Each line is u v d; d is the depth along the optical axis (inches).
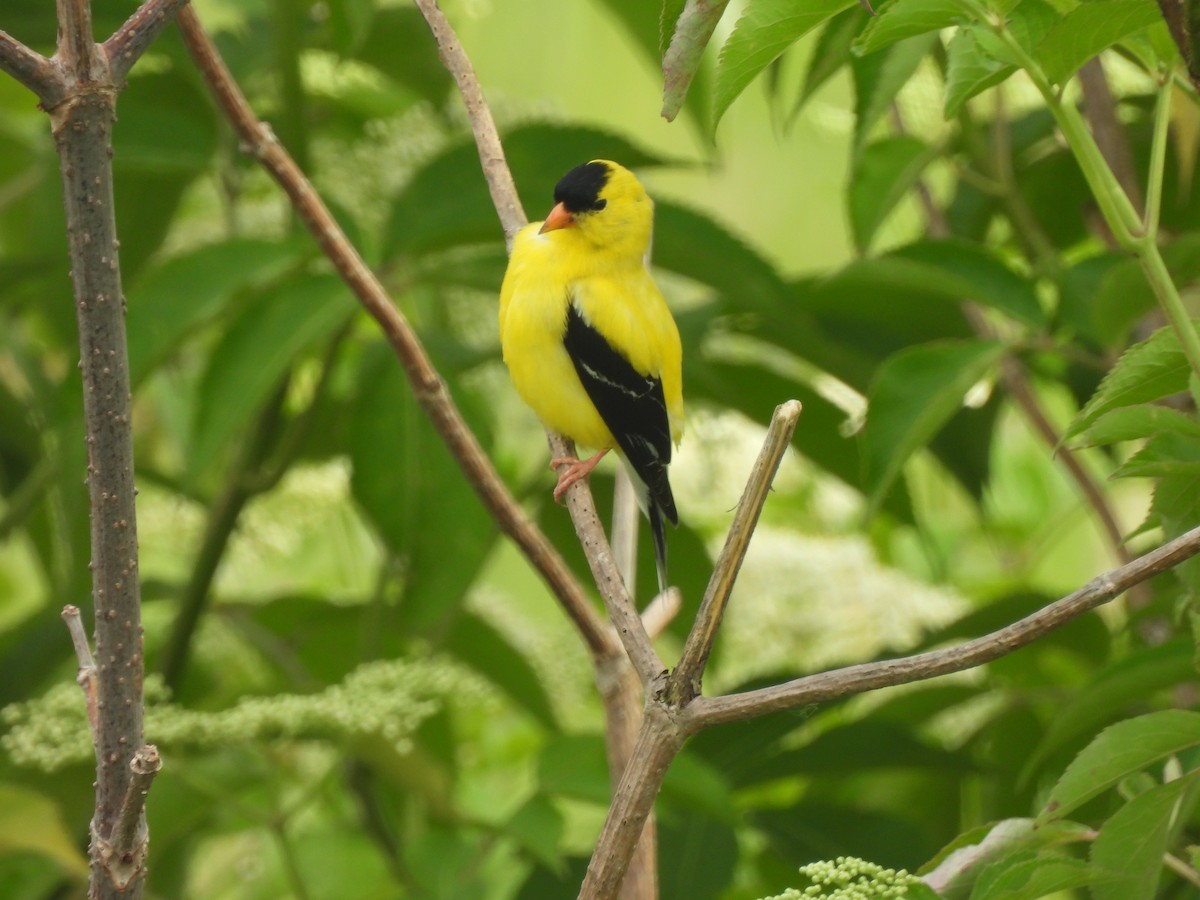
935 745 212.7
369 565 220.2
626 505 209.8
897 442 211.0
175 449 219.1
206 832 215.2
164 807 212.1
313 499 217.0
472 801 217.5
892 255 211.9
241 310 213.3
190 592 214.4
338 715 210.4
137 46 198.8
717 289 213.5
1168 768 208.1
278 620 215.3
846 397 216.1
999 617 213.3
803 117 216.8
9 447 217.0
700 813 211.9
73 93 192.5
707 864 211.9
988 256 211.8
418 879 211.9
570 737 211.5
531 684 215.3
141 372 212.1
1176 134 212.5
